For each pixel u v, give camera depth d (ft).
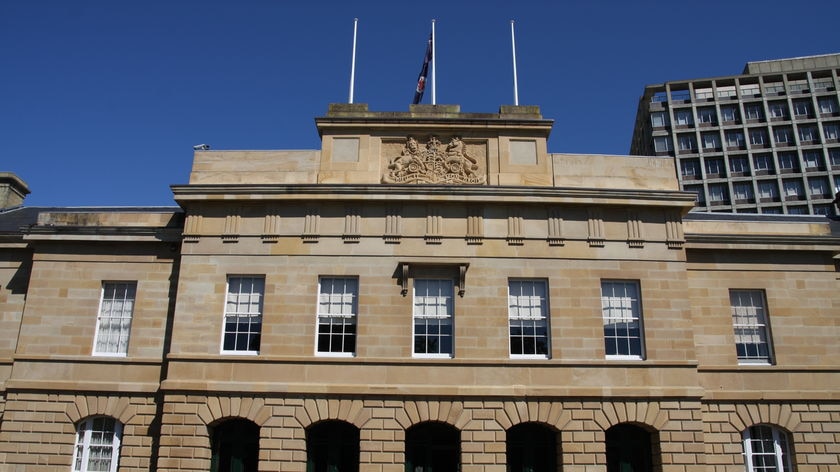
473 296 83.61
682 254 86.33
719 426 83.92
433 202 86.12
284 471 77.56
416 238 85.51
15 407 83.20
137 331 86.12
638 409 79.97
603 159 91.09
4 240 92.22
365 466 77.41
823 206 309.22
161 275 88.48
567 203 86.12
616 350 83.56
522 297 85.10
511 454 82.12
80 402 83.41
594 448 78.54
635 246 86.22
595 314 83.56
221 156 90.74
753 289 90.63
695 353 83.46
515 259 85.10
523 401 79.77
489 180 88.84
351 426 82.48
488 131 90.84
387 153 90.43
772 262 91.09
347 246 85.25
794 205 311.47
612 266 85.40
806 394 85.25
